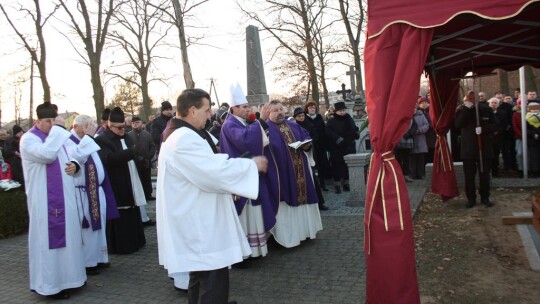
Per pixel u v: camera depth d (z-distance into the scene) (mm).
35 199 4441
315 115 9172
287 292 4293
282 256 5367
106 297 4516
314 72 20125
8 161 8172
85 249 5125
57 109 4707
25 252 6488
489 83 21297
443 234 5879
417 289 3580
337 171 8766
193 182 2936
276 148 5465
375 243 3625
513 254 5031
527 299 3889
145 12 12570
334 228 6375
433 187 7539
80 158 4883
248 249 3184
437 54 6090
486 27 4914
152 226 7570
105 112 6531
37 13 15969
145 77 22047
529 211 6594
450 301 3928
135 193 6156
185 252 2943
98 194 5266
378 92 3629
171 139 3004
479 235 5734
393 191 3617
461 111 7012
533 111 8961
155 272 5215
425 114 9805
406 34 3500
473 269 4641
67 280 4492
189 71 9344
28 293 4758
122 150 5863
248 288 4457
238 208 4961
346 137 8703
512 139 9852
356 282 4410
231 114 5277
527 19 4379
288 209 5520
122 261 5688
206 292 3008
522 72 8680
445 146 7406
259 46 9758
